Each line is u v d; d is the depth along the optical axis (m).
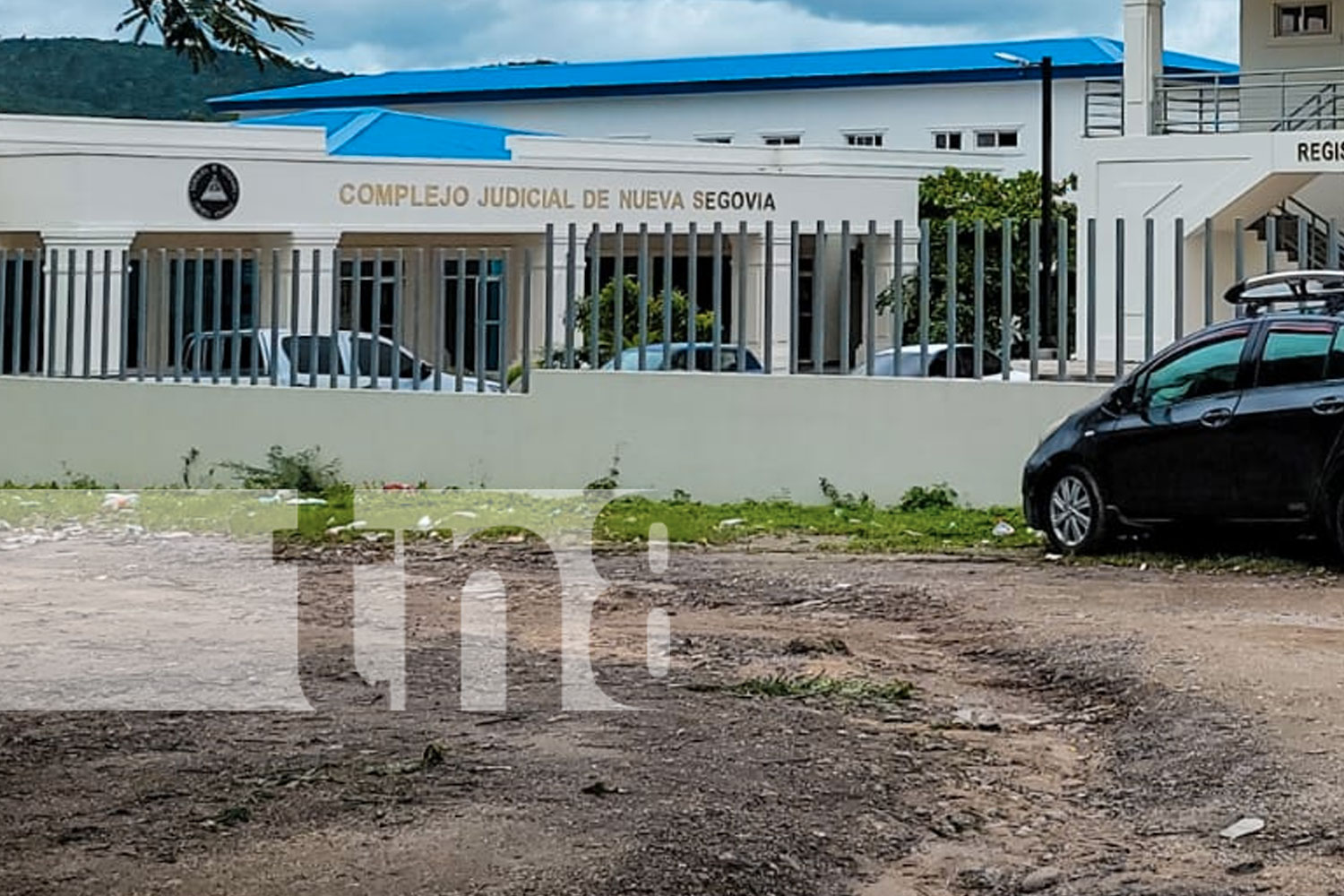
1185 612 12.25
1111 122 43.81
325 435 20.72
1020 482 17.34
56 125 38.31
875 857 7.40
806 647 11.59
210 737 9.23
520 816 7.71
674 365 19.83
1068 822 7.98
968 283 19.89
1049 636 11.59
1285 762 8.39
